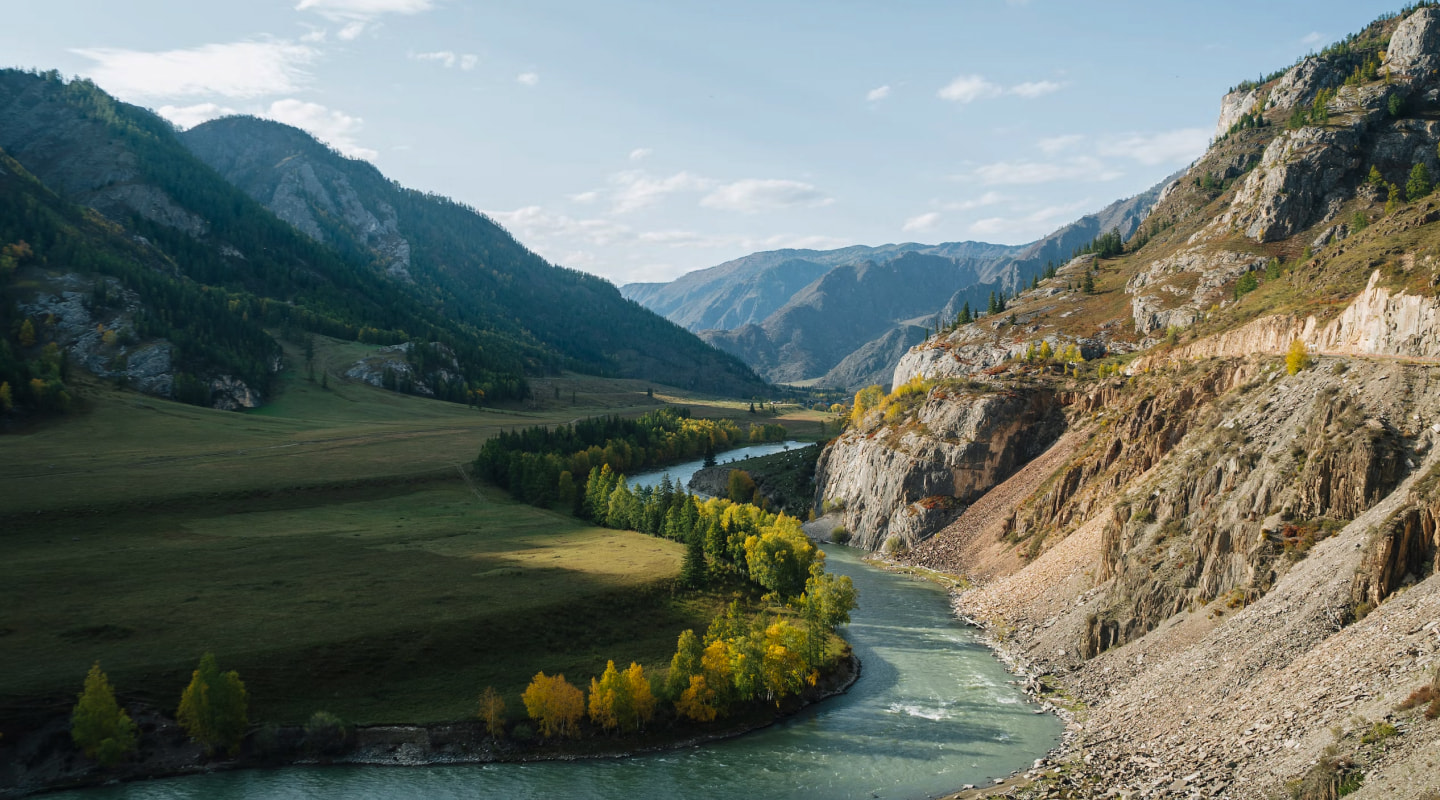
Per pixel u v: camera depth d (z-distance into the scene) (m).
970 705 94.81
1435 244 117.00
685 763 83.12
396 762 82.88
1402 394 91.56
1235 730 66.94
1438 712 52.19
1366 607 70.81
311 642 98.00
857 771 80.25
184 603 109.31
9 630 97.62
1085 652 100.75
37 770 77.62
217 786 78.00
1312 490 89.00
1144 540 106.31
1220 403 122.69
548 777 80.31
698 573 127.62
